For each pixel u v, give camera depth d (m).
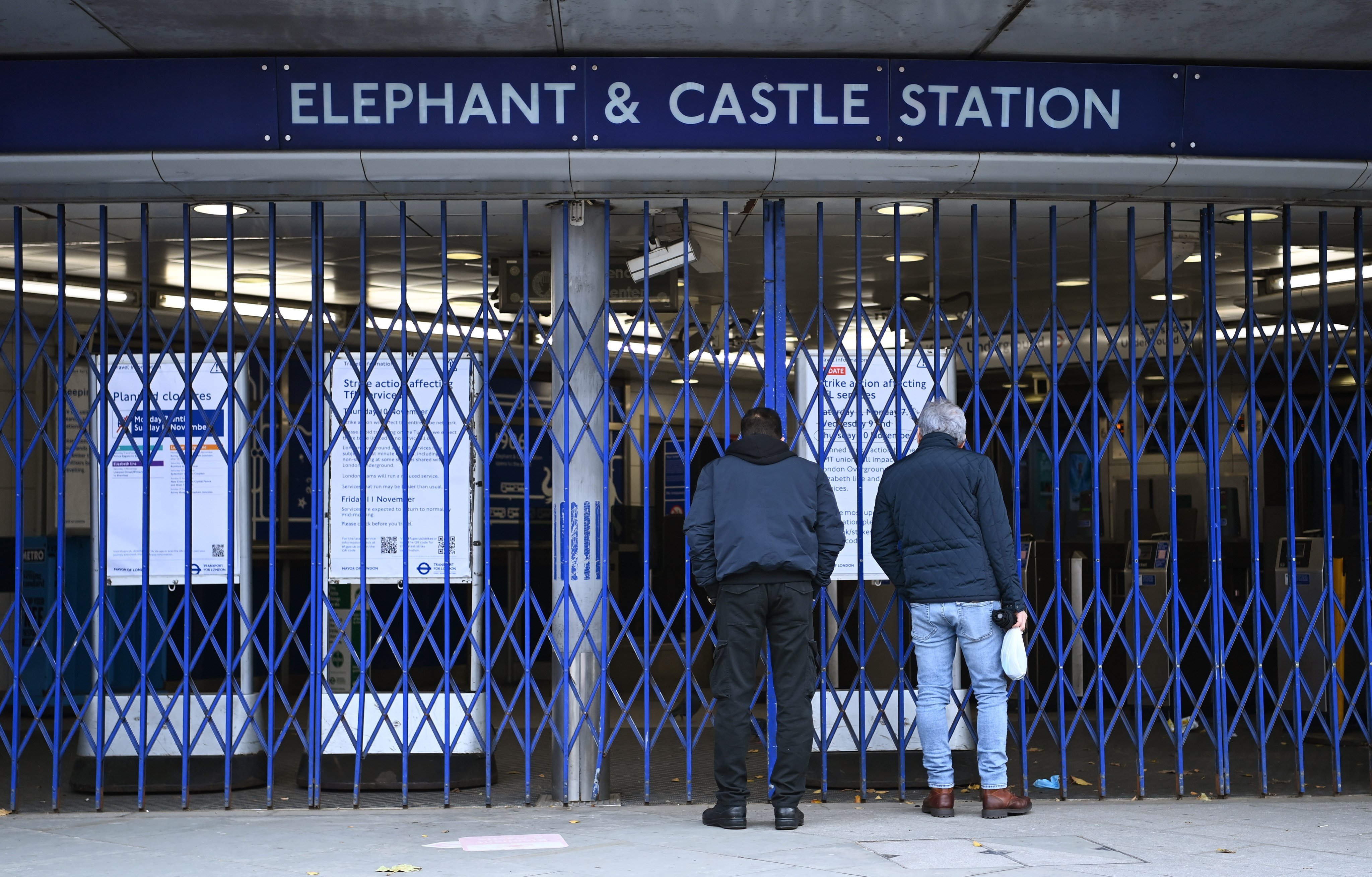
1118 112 5.58
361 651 5.79
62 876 4.38
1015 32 5.22
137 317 5.73
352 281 8.26
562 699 5.76
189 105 5.38
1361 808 5.59
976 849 4.65
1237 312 8.95
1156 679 9.48
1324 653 6.46
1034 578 9.61
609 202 5.74
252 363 9.03
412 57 5.36
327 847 4.82
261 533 10.35
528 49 5.34
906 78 5.48
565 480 5.75
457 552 6.13
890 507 5.32
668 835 4.96
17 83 5.38
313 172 5.42
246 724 5.90
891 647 6.07
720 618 5.07
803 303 9.22
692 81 5.41
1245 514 11.64
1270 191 5.76
